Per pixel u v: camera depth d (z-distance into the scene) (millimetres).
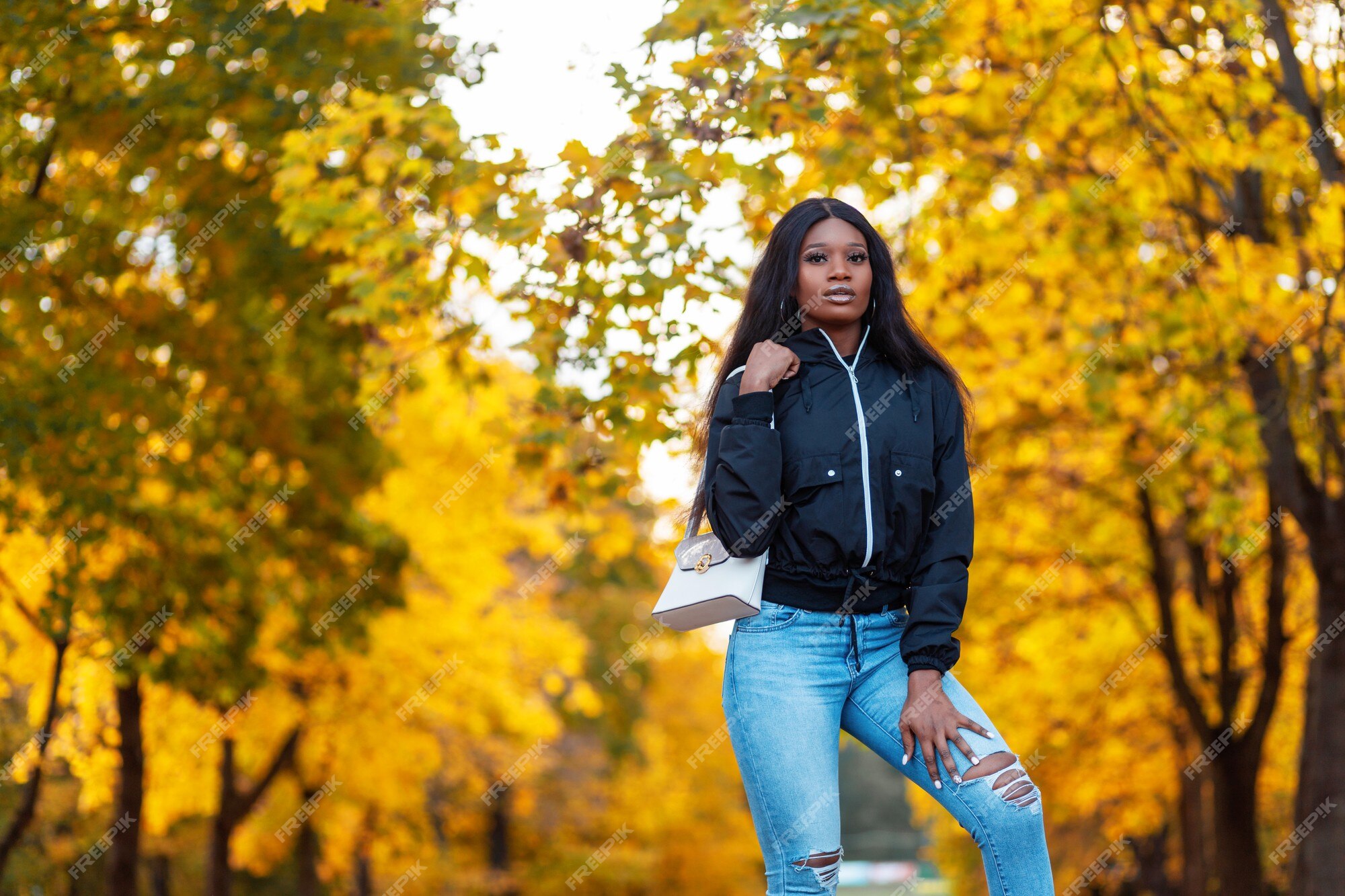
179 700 13211
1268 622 11562
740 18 6418
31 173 9289
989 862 2422
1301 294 7883
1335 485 9695
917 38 7012
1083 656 14617
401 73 8594
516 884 26156
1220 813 11820
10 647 11727
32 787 10164
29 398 9008
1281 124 7082
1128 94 7418
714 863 29797
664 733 30781
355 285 7359
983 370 9609
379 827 20391
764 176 6625
